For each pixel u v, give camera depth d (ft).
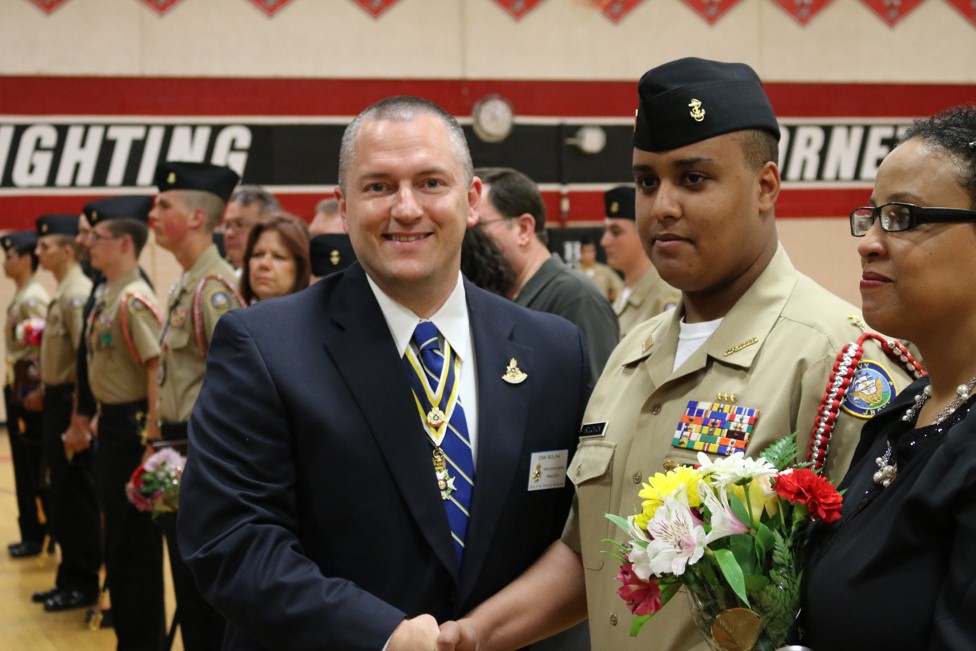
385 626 5.59
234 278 14.69
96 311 16.42
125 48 35.47
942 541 4.20
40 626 17.74
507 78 38.58
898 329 4.55
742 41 40.27
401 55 37.76
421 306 6.46
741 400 5.75
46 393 20.33
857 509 4.65
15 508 27.63
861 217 4.71
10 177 34.71
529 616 6.31
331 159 37.17
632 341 6.81
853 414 5.38
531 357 6.73
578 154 38.99
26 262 26.48
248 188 18.51
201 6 36.04
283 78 36.76
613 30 39.32
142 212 17.04
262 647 6.13
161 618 15.31
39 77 34.81
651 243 6.01
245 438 6.04
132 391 15.93
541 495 6.61
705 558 4.67
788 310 5.88
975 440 4.14
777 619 4.63
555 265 11.81
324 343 6.33
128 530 15.28
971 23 41.81
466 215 6.46
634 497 6.03
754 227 5.90
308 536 6.19
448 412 6.42
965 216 4.33
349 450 6.12
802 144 40.68
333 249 13.24
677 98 5.74
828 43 40.81
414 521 6.14
